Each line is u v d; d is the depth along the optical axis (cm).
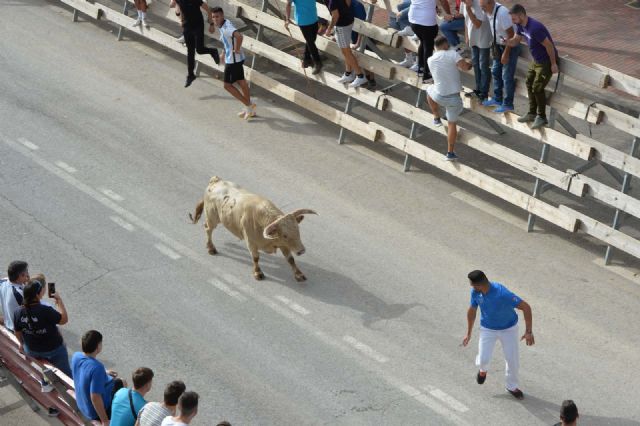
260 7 2456
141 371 973
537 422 1174
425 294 1430
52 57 2264
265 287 1450
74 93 2089
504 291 1161
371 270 1492
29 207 1661
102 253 1533
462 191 1738
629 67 2114
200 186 1733
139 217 1634
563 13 2428
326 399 1210
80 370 1025
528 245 1570
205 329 1350
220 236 1588
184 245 1559
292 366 1273
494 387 1237
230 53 1903
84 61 2252
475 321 1366
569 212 1537
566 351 1308
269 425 1163
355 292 1437
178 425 893
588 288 1453
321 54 2195
